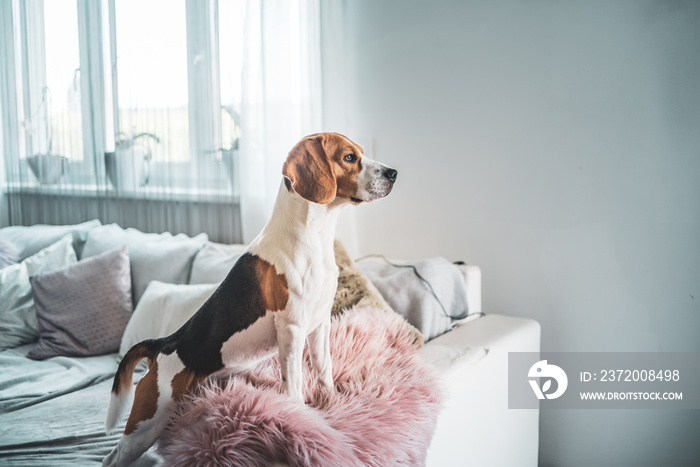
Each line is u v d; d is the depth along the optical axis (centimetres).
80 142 304
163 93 275
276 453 101
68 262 246
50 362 204
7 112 320
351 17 245
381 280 186
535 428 201
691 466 199
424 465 123
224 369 111
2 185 323
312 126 240
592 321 210
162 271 228
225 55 259
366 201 107
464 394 148
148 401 107
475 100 223
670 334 197
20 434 146
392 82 239
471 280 199
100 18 287
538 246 216
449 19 225
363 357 136
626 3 194
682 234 192
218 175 265
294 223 105
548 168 212
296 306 104
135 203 290
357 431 112
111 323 214
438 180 234
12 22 313
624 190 200
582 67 203
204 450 99
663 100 191
